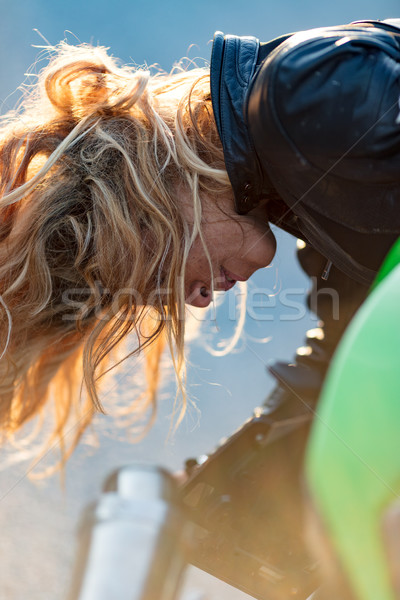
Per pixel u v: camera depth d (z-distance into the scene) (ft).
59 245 4.37
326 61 3.76
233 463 3.46
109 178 4.31
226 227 4.56
